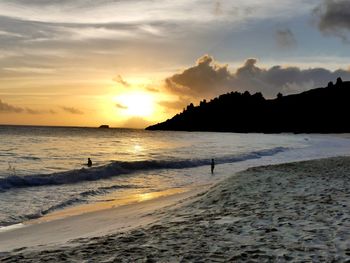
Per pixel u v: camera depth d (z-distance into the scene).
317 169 23.45
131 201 19.22
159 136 156.25
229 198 14.45
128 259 7.46
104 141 102.81
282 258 6.89
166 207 15.12
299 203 12.19
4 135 118.50
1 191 22.61
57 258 7.83
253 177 19.89
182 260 7.17
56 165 40.25
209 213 12.08
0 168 36.06
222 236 8.83
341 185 15.75
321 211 10.72
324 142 97.25
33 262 7.68
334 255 6.91
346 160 31.12
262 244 7.89
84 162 43.97
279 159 48.06
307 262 6.61
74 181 27.56
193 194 19.58
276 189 15.59
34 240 11.39
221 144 89.06
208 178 29.88
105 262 7.33
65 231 12.58
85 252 8.23
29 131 166.50
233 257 7.14
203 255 7.39
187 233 9.45
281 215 10.58
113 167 32.69
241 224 9.91
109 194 22.08
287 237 8.30
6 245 10.84
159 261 7.20
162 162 38.16
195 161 41.25
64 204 18.80
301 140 111.62
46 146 72.69
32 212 16.64
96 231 11.94
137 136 151.25
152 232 9.95
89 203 19.22
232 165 40.56
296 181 17.62
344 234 8.26
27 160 45.22
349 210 10.67
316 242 7.78
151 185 25.91
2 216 15.78
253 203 12.95
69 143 87.38
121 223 12.94
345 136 147.00
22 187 24.30
